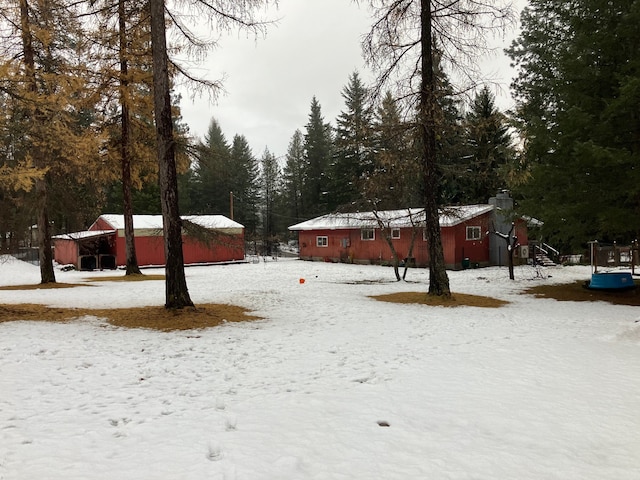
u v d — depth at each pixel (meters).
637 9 13.50
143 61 17.88
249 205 60.94
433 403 4.94
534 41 18.61
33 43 13.66
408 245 29.78
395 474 3.36
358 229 32.94
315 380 5.80
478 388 5.47
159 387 5.44
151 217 34.41
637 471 3.45
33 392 5.14
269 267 30.14
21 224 15.52
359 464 3.52
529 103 18.97
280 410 4.69
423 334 8.76
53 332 8.28
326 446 3.83
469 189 35.81
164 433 4.05
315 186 55.31
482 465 3.53
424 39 12.84
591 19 15.04
